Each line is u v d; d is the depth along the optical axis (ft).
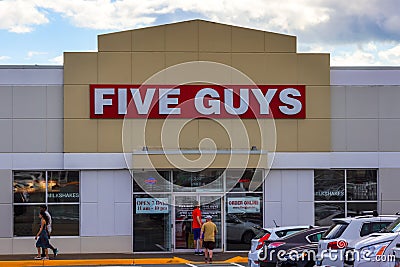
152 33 93.97
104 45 93.61
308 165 94.94
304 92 95.14
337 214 95.61
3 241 92.27
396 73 96.27
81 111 93.25
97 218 93.25
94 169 93.30
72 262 85.25
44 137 93.20
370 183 96.22
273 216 94.73
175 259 86.33
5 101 92.99
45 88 93.35
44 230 86.17
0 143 92.68
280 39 95.25
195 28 94.38
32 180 93.50
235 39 94.73
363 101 95.96
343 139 95.66
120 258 87.81
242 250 94.38
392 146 96.12
